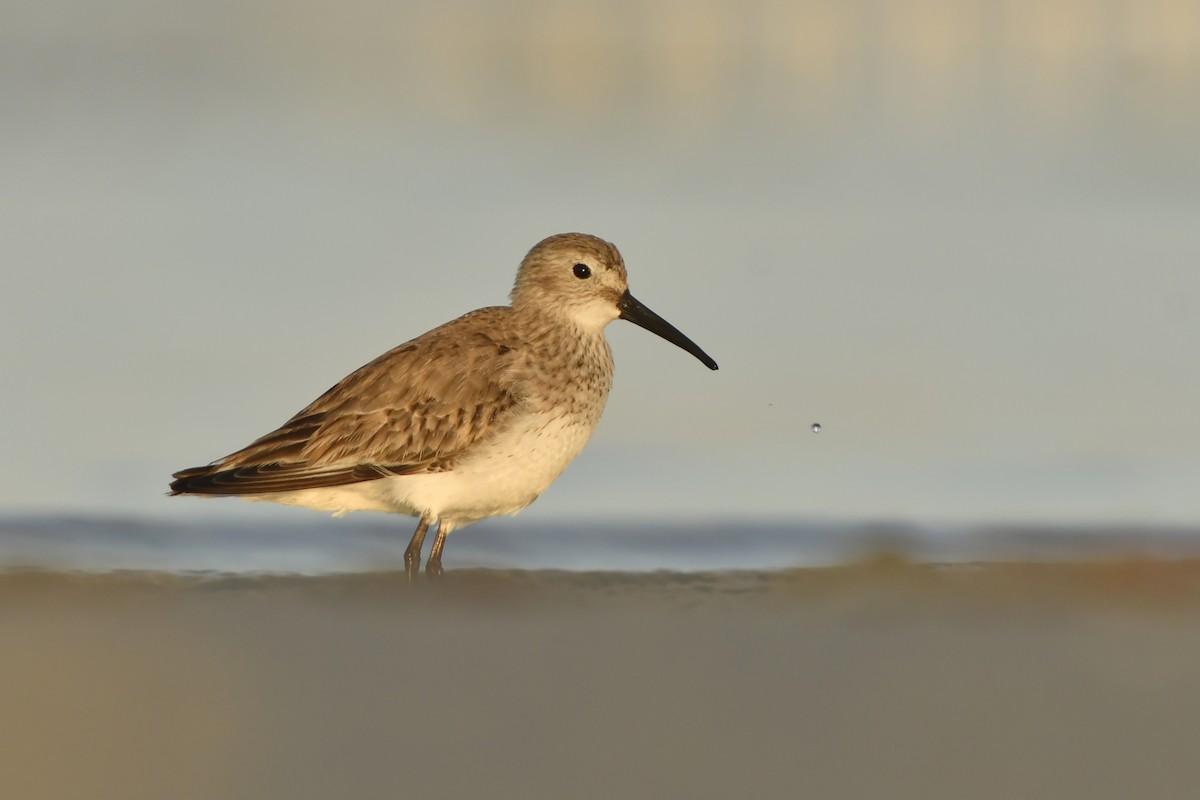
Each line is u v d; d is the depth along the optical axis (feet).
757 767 24.48
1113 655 29.12
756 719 26.09
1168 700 26.99
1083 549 41.06
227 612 31.58
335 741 25.05
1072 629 30.73
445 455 39.37
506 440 39.78
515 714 26.23
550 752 24.93
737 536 43.04
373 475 39.22
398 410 39.37
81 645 28.91
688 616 31.86
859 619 31.58
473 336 41.14
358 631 30.25
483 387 39.83
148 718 25.67
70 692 26.53
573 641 29.81
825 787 24.00
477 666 28.30
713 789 23.81
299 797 23.31
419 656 28.78
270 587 35.50
